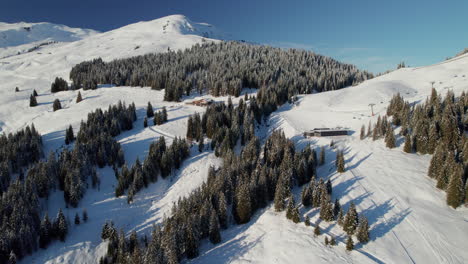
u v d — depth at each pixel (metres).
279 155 71.88
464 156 60.19
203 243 54.62
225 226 57.56
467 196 52.31
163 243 49.84
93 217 64.31
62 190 72.06
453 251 44.84
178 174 77.81
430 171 60.62
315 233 49.34
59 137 98.44
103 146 82.69
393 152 72.19
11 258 50.06
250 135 88.44
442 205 53.75
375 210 53.25
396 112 84.38
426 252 44.69
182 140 85.38
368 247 45.81
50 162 73.81
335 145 80.19
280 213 56.88
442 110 75.81
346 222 48.75
